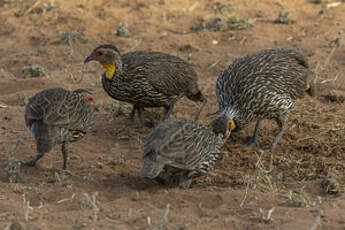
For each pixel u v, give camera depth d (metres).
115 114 23.81
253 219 14.22
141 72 21.39
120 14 36.41
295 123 22.69
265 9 37.88
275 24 35.25
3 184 17.02
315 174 18.59
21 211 14.73
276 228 13.61
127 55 22.14
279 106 20.48
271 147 20.67
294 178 18.45
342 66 28.84
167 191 16.41
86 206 15.23
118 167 19.09
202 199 15.84
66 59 30.61
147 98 21.95
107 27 34.69
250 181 17.61
